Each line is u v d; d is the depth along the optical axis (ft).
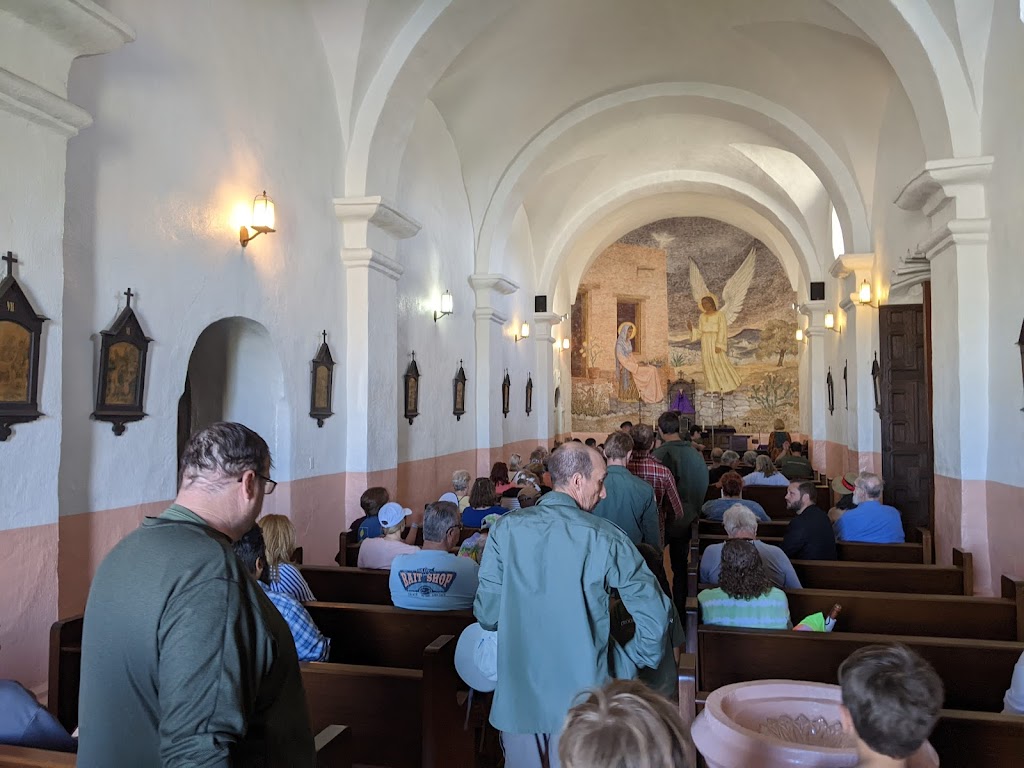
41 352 11.84
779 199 48.47
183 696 4.95
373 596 15.15
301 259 21.06
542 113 35.27
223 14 17.70
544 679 8.29
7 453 11.35
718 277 67.21
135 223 14.79
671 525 21.03
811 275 49.03
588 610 8.33
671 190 50.98
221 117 17.53
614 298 68.54
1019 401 17.40
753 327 66.18
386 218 23.71
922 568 15.87
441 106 31.68
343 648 12.05
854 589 16.11
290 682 5.94
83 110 12.34
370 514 18.28
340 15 21.97
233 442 5.90
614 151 45.29
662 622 8.13
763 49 30.32
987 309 19.34
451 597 12.42
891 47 21.44
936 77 19.89
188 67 16.39
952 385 20.16
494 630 8.88
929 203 21.07
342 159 23.41
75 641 10.70
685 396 67.62
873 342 33.86
